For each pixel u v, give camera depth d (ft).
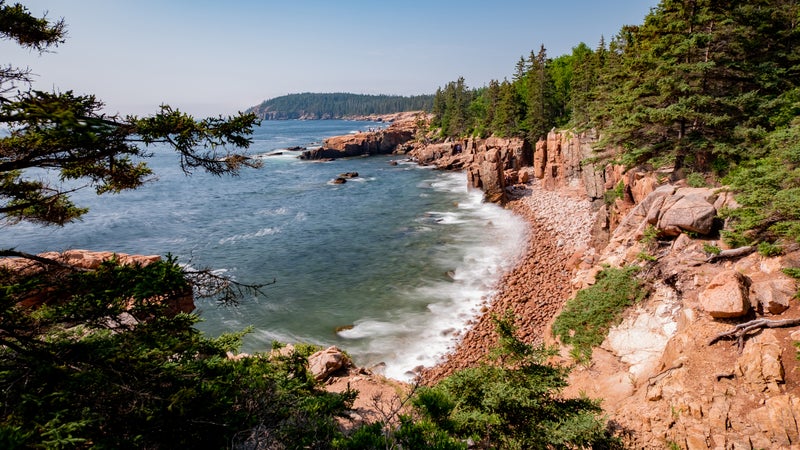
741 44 64.54
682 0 66.18
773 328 33.01
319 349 54.90
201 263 112.57
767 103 59.62
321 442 22.02
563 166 156.46
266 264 111.14
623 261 54.60
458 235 128.26
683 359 35.17
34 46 19.65
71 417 15.15
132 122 17.63
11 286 15.90
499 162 160.25
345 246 123.65
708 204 49.16
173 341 19.44
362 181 234.99
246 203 186.70
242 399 22.79
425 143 364.99
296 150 411.75
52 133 14.11
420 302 85.87
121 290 17.56
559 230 118.32
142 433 16.30
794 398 28.40
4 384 15.28
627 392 37.70
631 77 77.87
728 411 30.14
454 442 22.00
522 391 27.73
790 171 38.06
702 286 41.68
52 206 22.65
